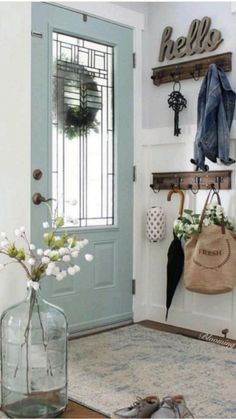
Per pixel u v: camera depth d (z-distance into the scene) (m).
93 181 3.76
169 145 3.94
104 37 3.77
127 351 3.29
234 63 3.57
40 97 3.40
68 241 2.29
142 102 4.06
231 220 3.58
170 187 3.92
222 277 3.47
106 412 2.39
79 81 3.65
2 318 2.33
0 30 2.51
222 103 3.42
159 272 4.05
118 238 3.93
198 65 3.75
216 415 2.34
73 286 3.65
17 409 2.30
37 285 2.23
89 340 3.53
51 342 2.32
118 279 3.95
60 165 3.55
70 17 3.55
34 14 3.35
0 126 2.51
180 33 3.89
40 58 3.39
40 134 3.41
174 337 3.61
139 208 4.07
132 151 4.00
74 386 2.69
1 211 2.51
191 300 3.85
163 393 2.60
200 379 2.79
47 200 3.42
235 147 3.54
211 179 3.67
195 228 3.54
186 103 3.84
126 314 4.02
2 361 2.34
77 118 3.64
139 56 4.02
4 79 2.53
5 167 2.53
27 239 2.59
